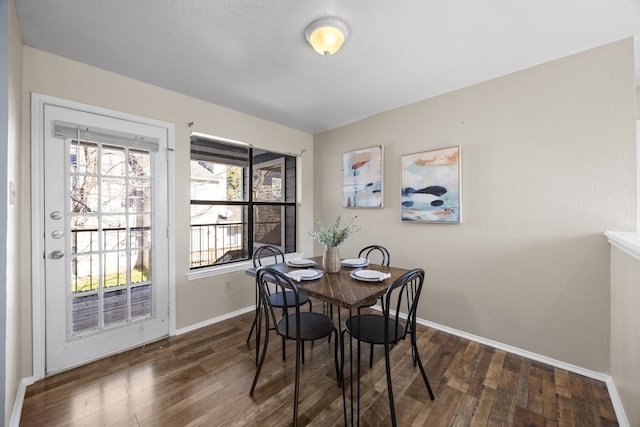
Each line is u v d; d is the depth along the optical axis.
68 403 1.62
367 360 2.11
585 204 1.92
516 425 1.47
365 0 1.45
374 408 1.59
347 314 3.06
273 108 3.01
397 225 2.97
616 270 1.70
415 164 2.76
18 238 1.67
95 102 2.12
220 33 1.74
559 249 2.02
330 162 3.72
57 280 1.95
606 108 1.85
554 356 2.04
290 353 2.23
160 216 2.48
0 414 1.28
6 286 1.30
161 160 2.49
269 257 3.50
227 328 2.71
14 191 1.50
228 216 3.36
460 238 2.50
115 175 2.23
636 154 1.79
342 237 2.16
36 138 1.86
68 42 1.82
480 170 2.38
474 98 2.42
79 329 2.07
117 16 1.58
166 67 2.15
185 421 1.49
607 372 1.83
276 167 3.75
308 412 1.56
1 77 1.30
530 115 2.13
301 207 3.83
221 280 2.92
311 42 1.71
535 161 2.12
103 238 2.17
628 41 1.79
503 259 2.27
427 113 2.72
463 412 1.56
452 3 1.48
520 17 1.59
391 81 2.38
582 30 1.71
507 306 2.25
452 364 2.05
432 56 1.99
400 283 1.53
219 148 3.08
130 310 2.31
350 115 3.23
